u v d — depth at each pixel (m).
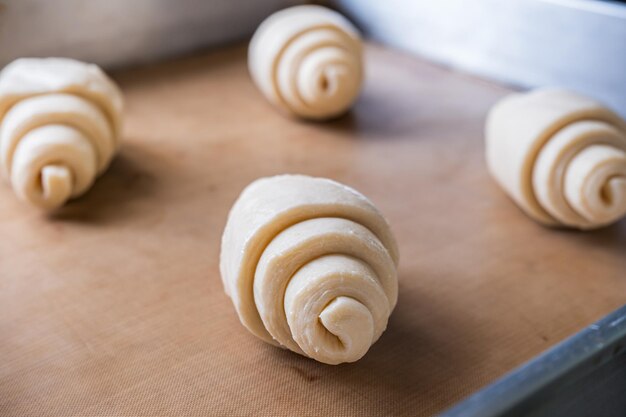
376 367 0.46
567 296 0.50
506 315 0.49
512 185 0.54
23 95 0.56
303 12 0.66
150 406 0.45
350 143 0.62
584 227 0.54
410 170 0.59
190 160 0.60
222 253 0.48
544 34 0.64
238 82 0.69
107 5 0.68
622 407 0.43
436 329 0.48
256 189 0.47
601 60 0.61
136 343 0.47
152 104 0.66
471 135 0.63
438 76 0.70
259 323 0.46
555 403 0.40
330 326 0.43
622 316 0.42
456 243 0.53
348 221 0.45
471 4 0.67
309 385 0.45
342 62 0.62
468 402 0.38
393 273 0.45
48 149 0.54
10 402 0.45
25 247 0.53
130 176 0.58
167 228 0.54
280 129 0.63
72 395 0.45
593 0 0.62
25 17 0.66
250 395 0.45
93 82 0.57
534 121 0.54
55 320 0.49
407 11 0.71
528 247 0.53
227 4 0.73
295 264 0.44
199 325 0.48
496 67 0.68
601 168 0.51
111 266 0.52
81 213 0.55
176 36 0.72
